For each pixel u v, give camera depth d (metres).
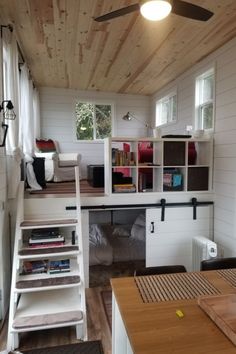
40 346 2.51
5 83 3.25
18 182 3.36
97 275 4.00
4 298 3.00
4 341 2.58
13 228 3.47
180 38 3.68
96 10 3.02
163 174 3.95
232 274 1.70
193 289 1.49
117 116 7.22
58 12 3.07
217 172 3.96
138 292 1.45
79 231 3.06
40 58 4.52
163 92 6.41
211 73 4.38
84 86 6.53
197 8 2.09
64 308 2.74
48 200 3.59
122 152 3.83
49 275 2.85
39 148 6.14
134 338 1.05
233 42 3.61
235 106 3.56
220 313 1.16
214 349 0.99
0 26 3.04
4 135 2.85
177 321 1.17
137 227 4.85
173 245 3.98
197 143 4.23
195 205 3.99
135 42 3.84
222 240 3.86
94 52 4.24
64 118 6.89
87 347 2.48
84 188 4.82
